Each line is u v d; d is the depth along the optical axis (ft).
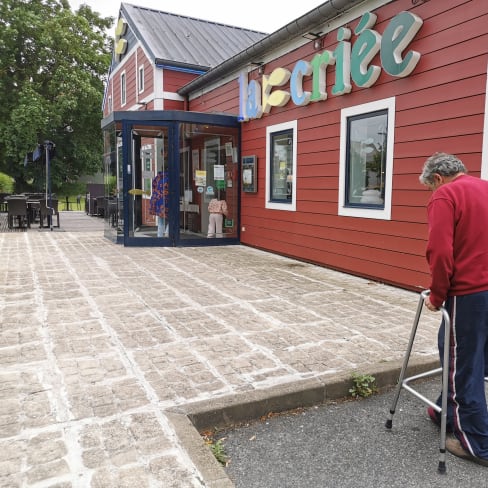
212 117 34.04
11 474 7.36
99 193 68.28
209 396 10.11
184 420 9.02
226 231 35.58
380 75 21.30
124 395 10.11
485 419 8.38
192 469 7.56
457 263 8.23
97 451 8.00
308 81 26.27
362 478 8.02
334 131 24.58
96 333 14.19
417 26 18.92
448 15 17.90
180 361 12.07
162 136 34.17
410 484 7.87
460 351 8.31
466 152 17.40
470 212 8.13
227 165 35.24
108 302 17.78
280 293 19.72
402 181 20.39
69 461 7.72
